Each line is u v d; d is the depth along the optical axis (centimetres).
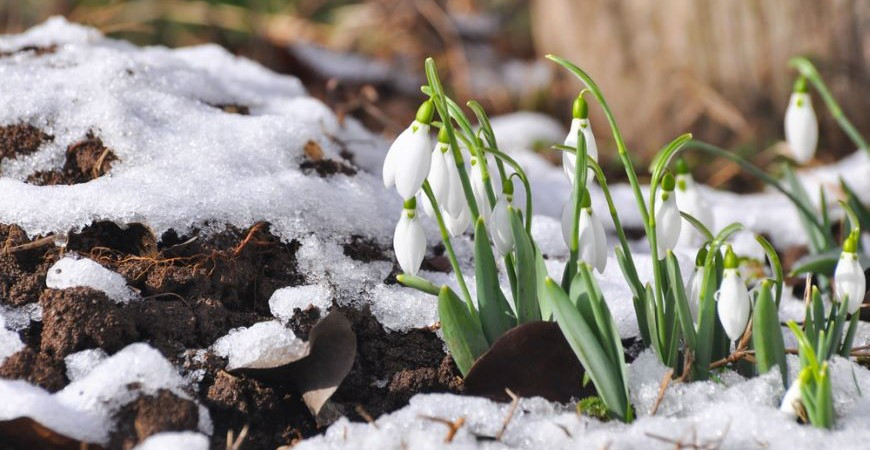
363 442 95
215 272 101
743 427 95
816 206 122
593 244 97
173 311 100
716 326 99
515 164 97
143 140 106
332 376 98
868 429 96
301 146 109
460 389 100
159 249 101
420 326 102
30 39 114
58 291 99
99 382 96
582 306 96
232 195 104
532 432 96
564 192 122
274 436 98
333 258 104
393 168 95
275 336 99
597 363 96
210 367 99
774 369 97
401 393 100
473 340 98
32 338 99
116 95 108
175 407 96
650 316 98
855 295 97
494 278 97
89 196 102
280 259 103
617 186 125
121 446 95
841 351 99
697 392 98
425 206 99
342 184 108
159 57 114
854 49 134
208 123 109
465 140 96
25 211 101
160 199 102
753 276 112
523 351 97
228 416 98
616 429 96
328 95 125
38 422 94
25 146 106
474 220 97
